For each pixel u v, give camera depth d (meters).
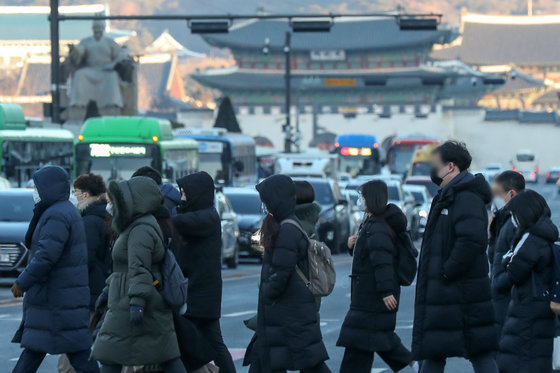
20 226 58.62
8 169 80.75
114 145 85.81
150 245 22.75
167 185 29.94
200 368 25.08
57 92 94.31
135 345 22.88
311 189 25.67
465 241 23.47
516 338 25.19
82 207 29.48
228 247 71.06
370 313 26.05
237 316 45.16
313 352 23.81
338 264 74.81
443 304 23.83
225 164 119.69
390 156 184.12
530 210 24.98
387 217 25.94
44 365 32.88
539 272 24.98
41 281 26.17
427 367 24.23
